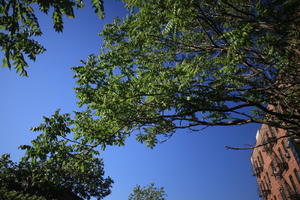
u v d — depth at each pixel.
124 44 7.53
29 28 2.73
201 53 7.57
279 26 4.79
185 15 5.72
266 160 31.05
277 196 29.75
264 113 10.01
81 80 6.76
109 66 6.84
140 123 8.12
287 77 7.07
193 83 7.13
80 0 2.68
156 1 5.86
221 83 6.77
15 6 2.52
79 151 7.55
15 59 2.80
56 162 7.21
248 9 6.55
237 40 4.76
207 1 6.42
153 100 7.41
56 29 2.61
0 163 16.98
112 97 7.36
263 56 6.82
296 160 22.34
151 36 7.25
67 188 22.92
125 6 7.13
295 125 7.89
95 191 30.39
